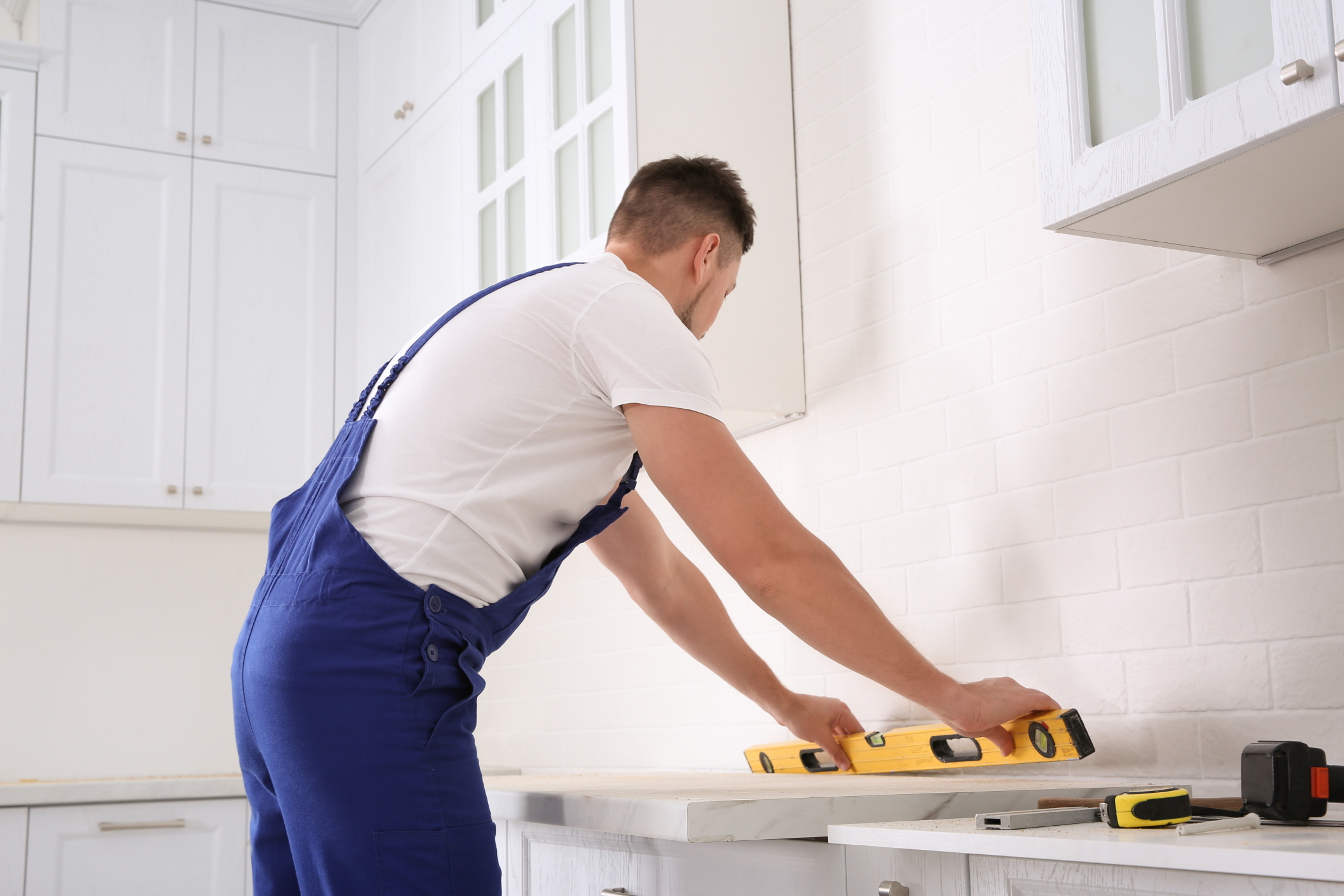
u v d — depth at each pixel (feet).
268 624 3.81
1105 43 4.21
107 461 10.33
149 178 10.87
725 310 7.19
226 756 11.45
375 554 3.74
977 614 6.05
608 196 7.14
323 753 3.60
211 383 10.85
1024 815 3.17
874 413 6.82
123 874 8.75
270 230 11.33
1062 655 5.57
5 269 10.16
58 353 10.28
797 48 7.69
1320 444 4.56
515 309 4.10
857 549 6.87
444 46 9.84
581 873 4.70
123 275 10.63
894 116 6.88
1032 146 5.94
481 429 3.93
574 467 4.09
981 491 6.08
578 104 7.50
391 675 3.67
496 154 8.82
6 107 10.39
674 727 8.26
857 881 3.39
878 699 6.49
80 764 10.90
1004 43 6.16
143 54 11.03
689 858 4.07
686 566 5.79
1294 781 3.15
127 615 11.30
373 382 4.36
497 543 3.92
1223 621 4.87
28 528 11.05
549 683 9.93
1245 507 4.82
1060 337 5.72
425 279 9.97
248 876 9.15
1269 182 3.96
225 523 11.39
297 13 11.76
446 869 3.63
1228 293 4.96
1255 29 3.64
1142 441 5.28
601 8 7.41
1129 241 4.57
